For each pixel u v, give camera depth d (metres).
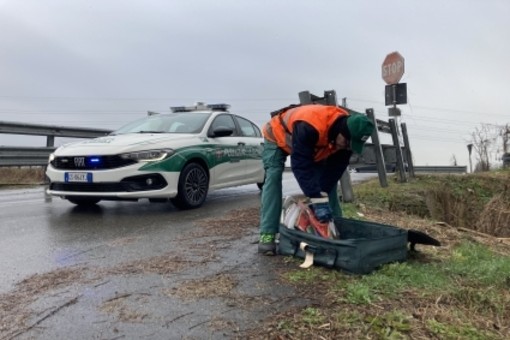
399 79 9.32
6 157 9.52
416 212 7.04
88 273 3.16
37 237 4.41
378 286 2.79
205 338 2.18
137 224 5.02
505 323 2.41
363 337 2.17
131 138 6.01
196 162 6.34
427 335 2.21
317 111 3.31
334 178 3.78
